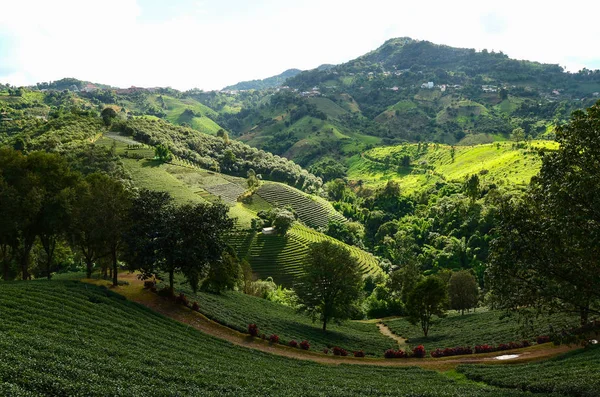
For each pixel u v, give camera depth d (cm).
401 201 19275
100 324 3772
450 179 19825
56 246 8244
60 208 5516
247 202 17150
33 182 5603
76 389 1914
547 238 2467
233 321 5694
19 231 5919
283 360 4428
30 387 1825
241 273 8994
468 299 8781
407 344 6531
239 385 2667
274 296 9881
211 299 6744
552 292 2486
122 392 2027
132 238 5331
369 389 2952
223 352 4119
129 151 18100
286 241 13488
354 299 6956
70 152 15525
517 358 4412
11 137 19238
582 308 2502
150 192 5788
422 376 3900
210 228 5547
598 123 2303
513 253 2556
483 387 3188
